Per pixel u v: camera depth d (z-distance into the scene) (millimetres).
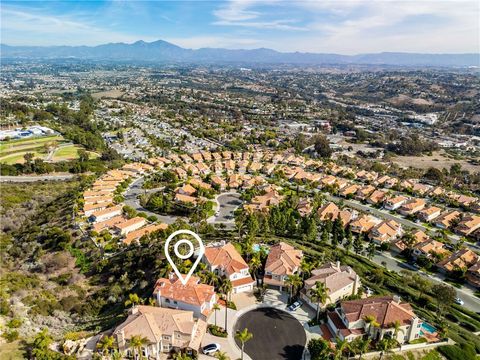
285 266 105938
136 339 73875
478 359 83625
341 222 151500
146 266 118875
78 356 78688
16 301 109500
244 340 76375
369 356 79750
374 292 105750
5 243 153125
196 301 89188
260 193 193000
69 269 129875
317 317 90688
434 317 98250
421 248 138250
